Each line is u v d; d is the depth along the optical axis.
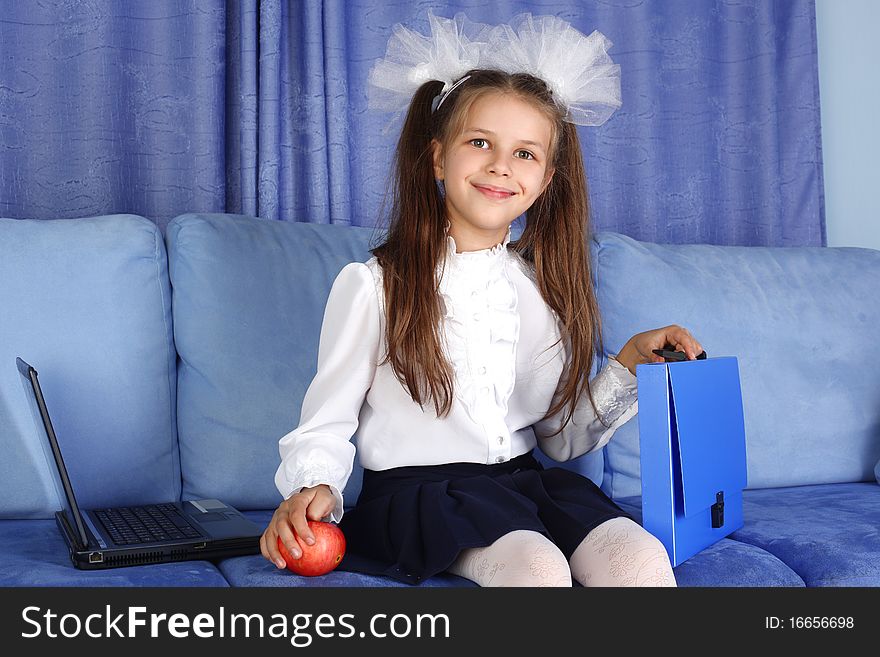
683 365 1.16
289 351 1.52
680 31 2.11
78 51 1.80
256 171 1.84
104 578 1.05
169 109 1.83
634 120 2.08
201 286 1.52
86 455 1.42
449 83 1.34
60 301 1.44
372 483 1.24
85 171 1.81
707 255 1.77
